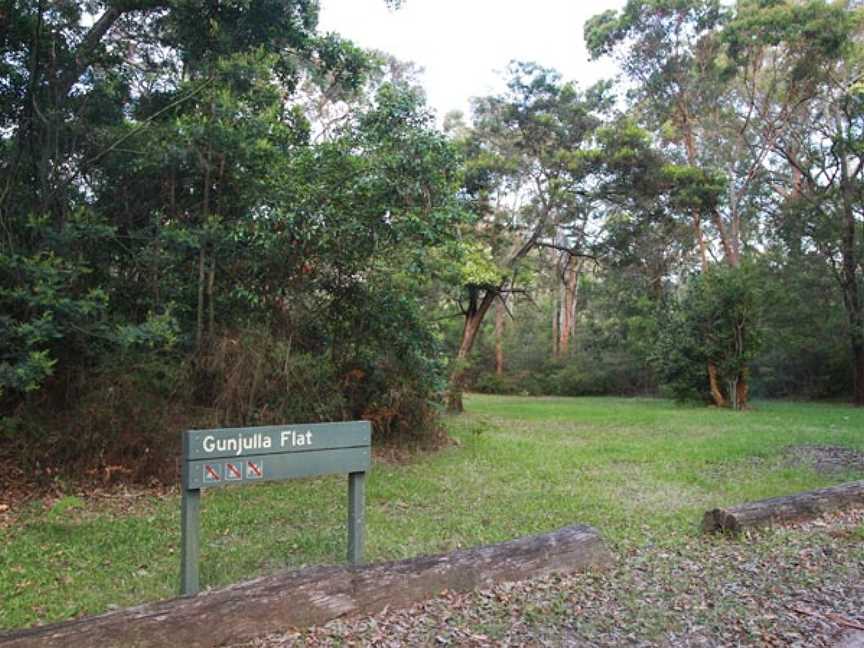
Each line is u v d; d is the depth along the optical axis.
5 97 8.75
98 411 7.91
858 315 25.59
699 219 27.53
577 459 10.48
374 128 9.77
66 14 8.85
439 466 9.78
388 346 11.08
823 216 26.14
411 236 9.80
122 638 3.23
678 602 4.32
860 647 3.70
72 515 6.59
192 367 8.88
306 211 9.23
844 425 16.11
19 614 4.12
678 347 23.73
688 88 25.98
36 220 7.71
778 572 4.91
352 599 3.94
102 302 8.04
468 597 4.28
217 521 6.41
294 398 9.48
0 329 7.00
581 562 4.92
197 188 9.44
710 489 8.28
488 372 38.94
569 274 39.81
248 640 3.56
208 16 9.91
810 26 21.92
